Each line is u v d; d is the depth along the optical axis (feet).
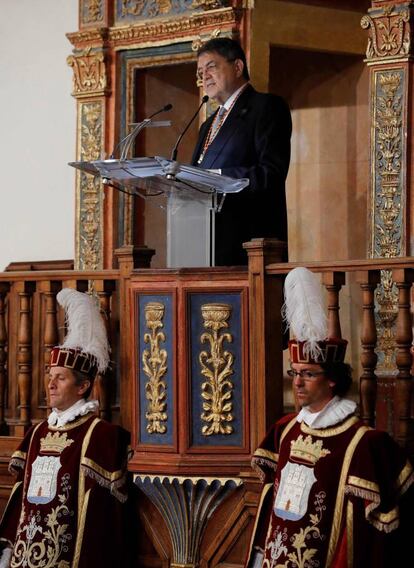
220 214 31.07
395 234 37.63
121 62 42.60
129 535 30.78
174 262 30.66
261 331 29.17
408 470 25.26
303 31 40.37
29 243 45.70
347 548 24.76
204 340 29.63
